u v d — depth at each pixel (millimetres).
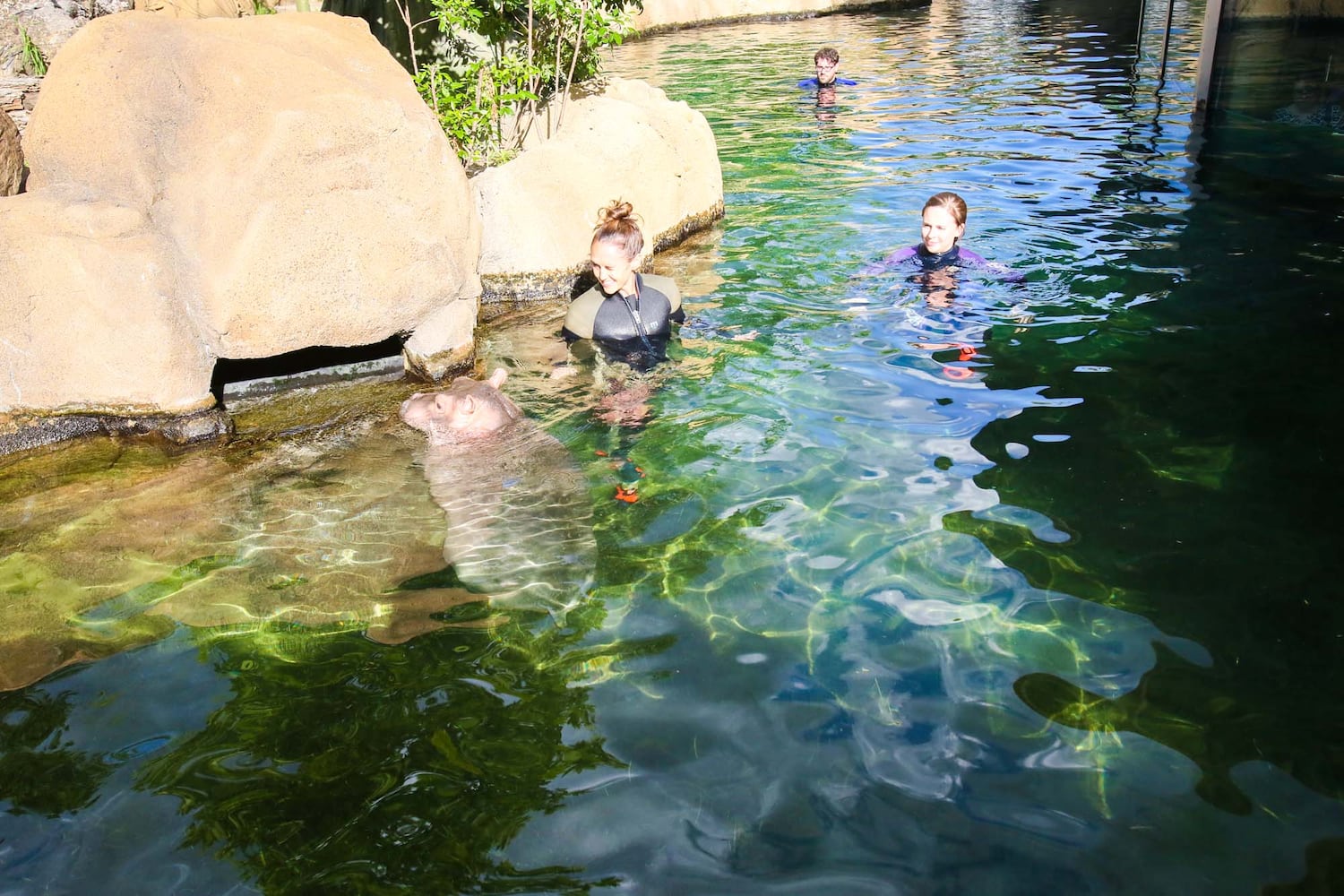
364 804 2482
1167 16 12633
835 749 2621
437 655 3074
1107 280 6195
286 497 4129
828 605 3240
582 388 5125
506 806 2463
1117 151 9523
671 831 2373
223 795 2523
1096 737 2621
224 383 5262
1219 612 3088
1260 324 5355
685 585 3387
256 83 4734
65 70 4684
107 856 2342
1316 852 2234
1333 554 3350
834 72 14070
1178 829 2322
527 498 4031
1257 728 2619
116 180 4652
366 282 5023
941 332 5539
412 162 5078
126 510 4070
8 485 4316
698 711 2783
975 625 3098
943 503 3818
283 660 3070
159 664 3074
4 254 4387
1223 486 3816
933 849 2299
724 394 4922
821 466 4156
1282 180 8211
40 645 3182
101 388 4605
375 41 5512
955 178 9023
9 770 2641
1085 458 4086
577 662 3016
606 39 8328
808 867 2262
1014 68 15031
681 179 7773
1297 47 8898
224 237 4672
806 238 7539
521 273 6672
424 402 4832
